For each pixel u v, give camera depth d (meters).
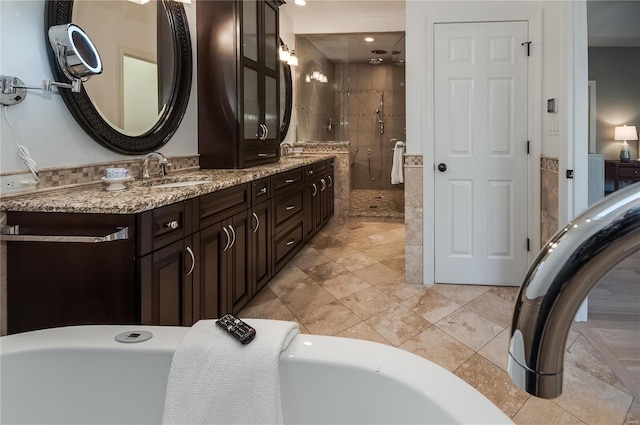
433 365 1.01
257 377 1.02
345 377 1.02
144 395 1.10
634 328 2.41
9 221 1.59
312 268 3.64
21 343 1.12
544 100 2.96
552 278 0.43
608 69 5.70
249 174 2.73
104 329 1.20
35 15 1.72
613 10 5.09
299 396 1.05
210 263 2.13
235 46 3.07
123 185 1.98
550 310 0.43
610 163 5.50
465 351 2.16
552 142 2.82
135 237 1.52
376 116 7.11
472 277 3.21
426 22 3.07
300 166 3.92
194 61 3.11
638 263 3.74
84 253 1.55
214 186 2.14
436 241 3.22
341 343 1.11
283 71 5.26
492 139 3.10
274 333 1.10
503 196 3.13
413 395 0.93
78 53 1.73
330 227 5.46
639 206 0.38
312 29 5.55
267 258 3.06
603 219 0.40
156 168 2.64
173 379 1.05
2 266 1.59
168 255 1.73
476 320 2.54
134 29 2.40
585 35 2.50
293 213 3.74
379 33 5.51
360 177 7.24
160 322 1.67
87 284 1.55
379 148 7.16
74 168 1.94
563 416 1.64
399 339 2.30
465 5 3.02
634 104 5.70
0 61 1.57
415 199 3.20
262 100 3.54
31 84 1.71
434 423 0.87
